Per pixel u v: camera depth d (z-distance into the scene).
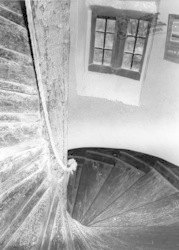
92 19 3.79
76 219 3.84
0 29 2.07
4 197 2.32
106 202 4.15
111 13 3.65
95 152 5.44
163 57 3.86
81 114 5.30
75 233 3.16
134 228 3.57
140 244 3.25
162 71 4.04
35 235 2.35
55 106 2.81
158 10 3.40
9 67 2.21
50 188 2.89
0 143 2.26
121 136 5.37
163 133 4.79
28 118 2.50
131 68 4.21
